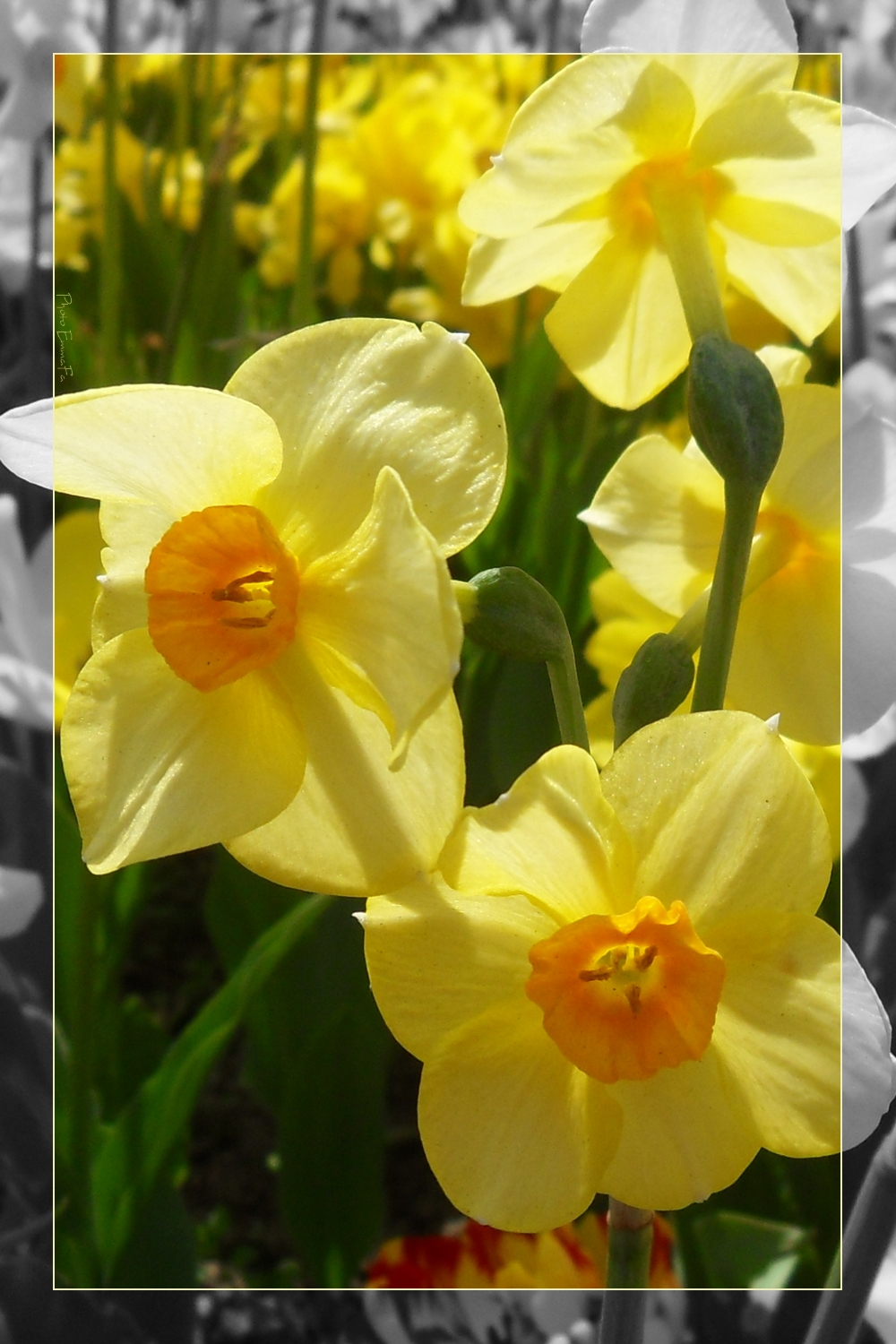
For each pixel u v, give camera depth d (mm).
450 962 208
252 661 206
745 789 203
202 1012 290
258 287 575
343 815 208
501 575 207
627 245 233
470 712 375
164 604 208
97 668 213
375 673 201
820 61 355
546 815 203
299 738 209
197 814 208
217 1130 423
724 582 207
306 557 209
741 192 226
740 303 379
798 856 204
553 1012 203
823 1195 301
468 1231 321
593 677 363
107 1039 362
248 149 562
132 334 458
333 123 512
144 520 219
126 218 455
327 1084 328
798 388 231
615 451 385
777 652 236
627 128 217
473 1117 208
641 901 202
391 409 207
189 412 205
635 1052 203
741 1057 207
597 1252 314
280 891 370
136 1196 293
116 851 208
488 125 486
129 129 551
